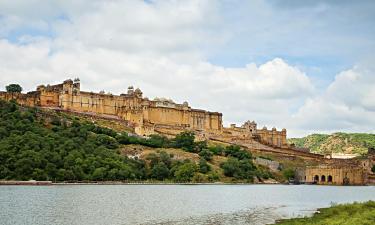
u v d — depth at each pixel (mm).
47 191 177750
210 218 122562
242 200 177500
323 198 199500
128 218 118125
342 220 104875
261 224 112562
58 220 110688
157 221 115000
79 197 160375
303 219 116125
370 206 132500
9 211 121188
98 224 107688
